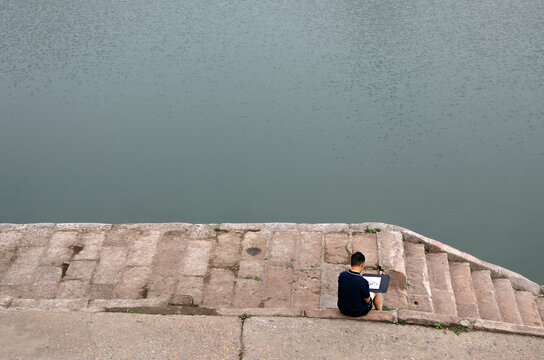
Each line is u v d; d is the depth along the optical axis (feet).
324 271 29.50
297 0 76.69
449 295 29.12
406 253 31.37
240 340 22.66
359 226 32.83
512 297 31.63
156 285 29.25
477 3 72.90
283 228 33.09
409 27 67.92
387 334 22.91
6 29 69.67
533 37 64.08
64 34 68.90
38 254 31.65
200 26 70.49
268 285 28.84
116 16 73.51
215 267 30.35
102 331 23.08
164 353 21.80
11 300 25.50
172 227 33.71
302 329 23.26
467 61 60.54
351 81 59.00
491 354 21.93
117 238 32.86
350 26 69.00
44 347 21.90
